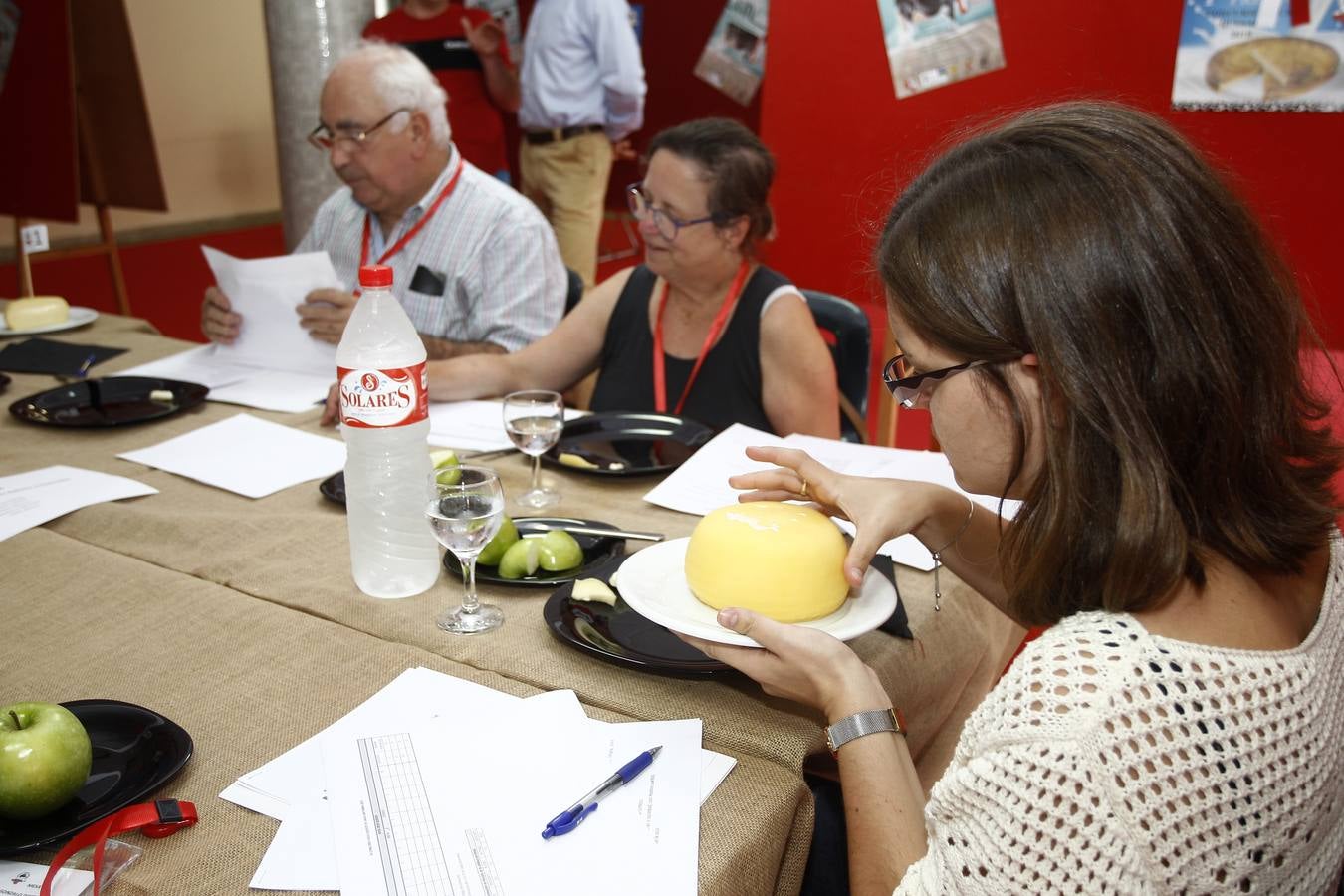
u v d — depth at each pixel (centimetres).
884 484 119
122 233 678
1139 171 74
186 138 700
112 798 89
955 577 138
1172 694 73
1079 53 325
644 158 204
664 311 217
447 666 112
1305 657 78
